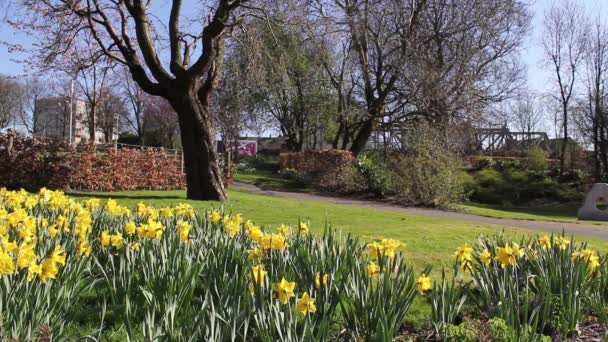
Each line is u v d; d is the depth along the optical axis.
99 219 6.83
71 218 6.57
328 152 31.05
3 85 59.84
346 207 18.97
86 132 68.88
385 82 37.00
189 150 17.22
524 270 5.45
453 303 4.45
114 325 4.53
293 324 3.60
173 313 3.71
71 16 18.19
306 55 30.53
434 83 32.03
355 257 5.00
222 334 3.46
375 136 38.25
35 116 61.97
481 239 6.46
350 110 35.97
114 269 4.81
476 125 34.88
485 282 5.11
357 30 30.08
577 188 36.47
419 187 22.81
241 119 46.56
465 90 33.16
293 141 48.94
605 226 17.17
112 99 59.31
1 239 4.05
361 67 35.66
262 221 12.67
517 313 4.00
